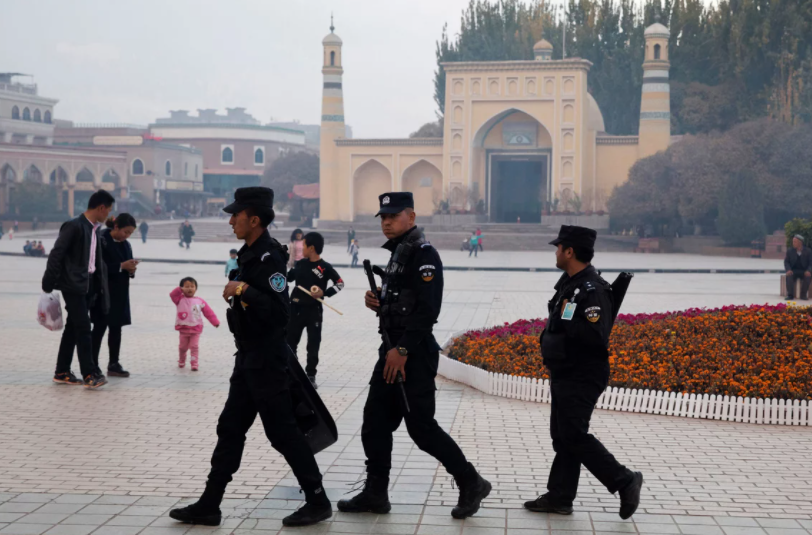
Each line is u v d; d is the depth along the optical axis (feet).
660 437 21.95
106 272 28.25
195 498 16.62
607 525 15.23
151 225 202.90
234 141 316.40
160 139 276.62
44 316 27.86
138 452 20.03
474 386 28.63
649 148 162.91
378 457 15.89
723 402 24.03
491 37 205.67
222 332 42.34
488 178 176.76
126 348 36.63
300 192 226.79
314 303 28.73
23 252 122.72
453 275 91.66
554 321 15.60
